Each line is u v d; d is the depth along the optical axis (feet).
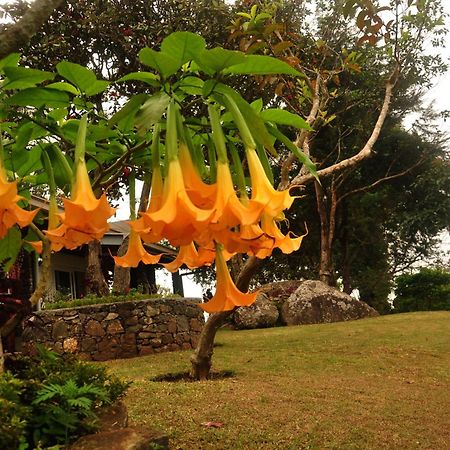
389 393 20.04
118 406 10.91
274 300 46.42
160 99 4.42
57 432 9.13
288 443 13.97
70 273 46.57
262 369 24.45
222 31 35.86
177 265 4.89
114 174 6.48
